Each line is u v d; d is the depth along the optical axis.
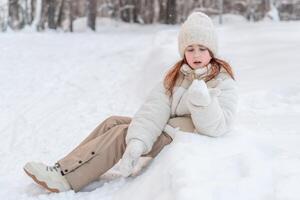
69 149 4.50
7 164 4.04
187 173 2.54
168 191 2.50
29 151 4.45
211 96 2.99
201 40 3.13
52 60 10.47
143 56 10.97
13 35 15.20
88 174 3.10
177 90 3.22
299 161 2.82
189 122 3.19
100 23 20.06
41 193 3.17
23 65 9.70
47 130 5.18
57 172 3.10
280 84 5.68
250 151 2.88
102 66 9.70
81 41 14.50
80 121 5.54
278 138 3.49
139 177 2.99
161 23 20.58
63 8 17.91
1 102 6.58
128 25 20.23
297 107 4.75
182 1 20.39
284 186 2.43
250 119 4.31
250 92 5.47
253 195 2.35
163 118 3.18
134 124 3.10
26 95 7.06
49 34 16.23
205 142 2.98
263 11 20.25
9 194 3.18
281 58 7.72
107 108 6.14
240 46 10.05
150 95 3.28
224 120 3.04
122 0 20.61
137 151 2.96
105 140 3.14
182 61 3.30
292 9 20.36
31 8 17.05
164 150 3.03
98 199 2.93
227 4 20.52
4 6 16.17
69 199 2.99
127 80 8.13
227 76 3.23
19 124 5.46
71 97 6.89
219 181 2.47
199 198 2.30
